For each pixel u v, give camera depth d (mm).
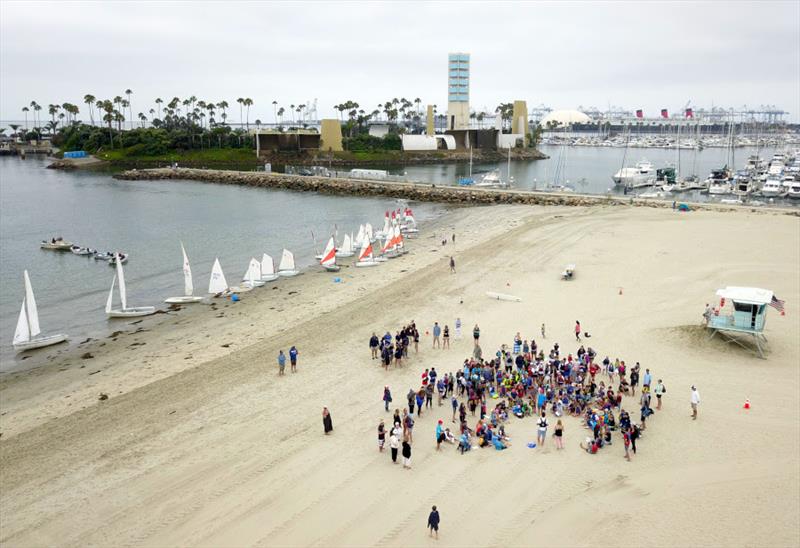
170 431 32250
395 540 23234
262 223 107938
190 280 60844
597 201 110938
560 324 47125
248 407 34812
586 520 24047
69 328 53312
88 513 25438
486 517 24406
